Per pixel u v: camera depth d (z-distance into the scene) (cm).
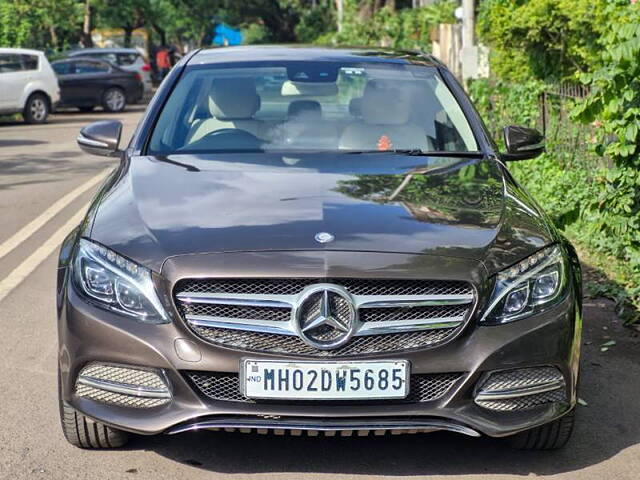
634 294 672
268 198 442
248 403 392
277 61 590
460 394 394
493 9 1282
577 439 461
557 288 411
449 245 404
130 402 401
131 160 509
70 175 1412
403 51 628
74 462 425
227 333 390
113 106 2956
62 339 412
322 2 6462
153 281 395
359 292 390
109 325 396
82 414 407
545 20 1184
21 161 1598
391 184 465
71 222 1012
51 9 3656
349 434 393
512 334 396
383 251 397
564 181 986
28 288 736
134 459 428
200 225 416
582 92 1027
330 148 527
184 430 393
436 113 555
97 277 403
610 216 687
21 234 949
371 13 3725
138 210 434
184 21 6431
